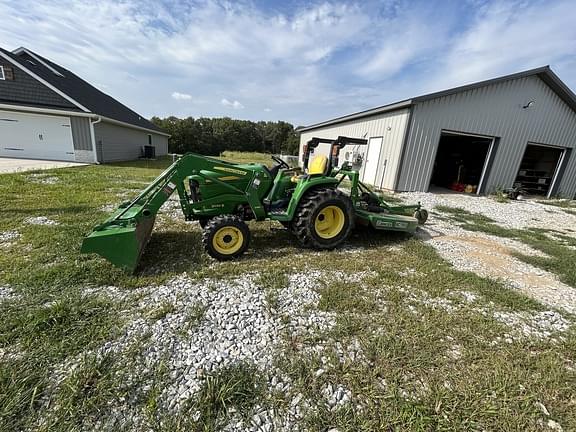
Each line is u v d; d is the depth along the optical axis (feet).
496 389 5.46
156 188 10.31
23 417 4.44
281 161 13.48
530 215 23.59
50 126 39.91
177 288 8.52
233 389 5.12
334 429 4.56
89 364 5.43
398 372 5.75
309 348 6.34
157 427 4.42
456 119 29.35
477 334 7.18
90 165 38.45
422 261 11.60
